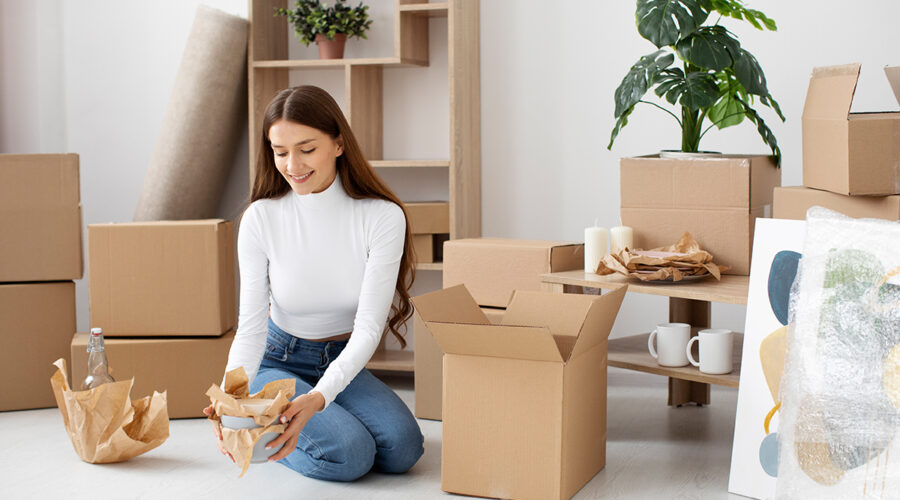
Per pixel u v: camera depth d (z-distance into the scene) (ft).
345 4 11.24
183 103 10.43
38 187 9.38
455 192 10.37
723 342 7.43
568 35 10.61
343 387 6.72
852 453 5.16
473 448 6.80
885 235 5.41
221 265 9.14
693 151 8.87
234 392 6.53
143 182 11.60
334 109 7.06
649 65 8.57
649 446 8.11
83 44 11.51
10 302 9.41
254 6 10.70
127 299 9.06
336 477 7.16
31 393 9.57
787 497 5.40
